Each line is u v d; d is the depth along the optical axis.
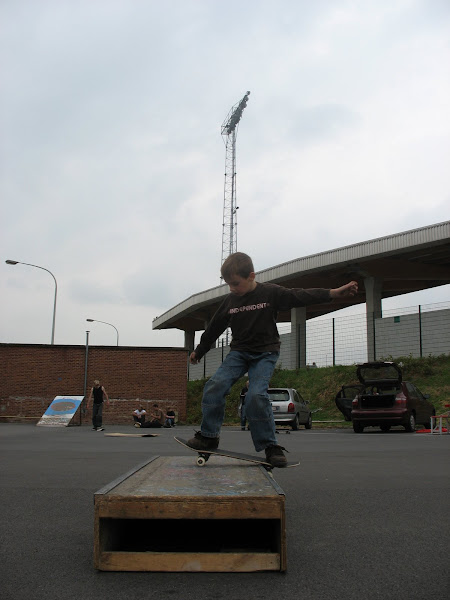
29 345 26.12
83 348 26.31
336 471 7.28
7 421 25.59
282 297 4.29
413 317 30.23
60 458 9.05
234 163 54.56
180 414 26.27
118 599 2.61
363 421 17.69
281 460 4.13
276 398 20.33
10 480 6.42
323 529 4.00
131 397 26.20
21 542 3.63
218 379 4.29
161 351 26.58
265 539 3.44
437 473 7.07
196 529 3.64
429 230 28.69
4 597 2.63
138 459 8.88
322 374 31.05
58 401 24.38
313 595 2.66
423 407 19.27
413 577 2.93
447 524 4.16
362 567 3.11
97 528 2.96
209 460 4.75
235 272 4.28
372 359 31.77
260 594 2.67
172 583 2.83
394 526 4.09
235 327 4.40
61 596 2.64
